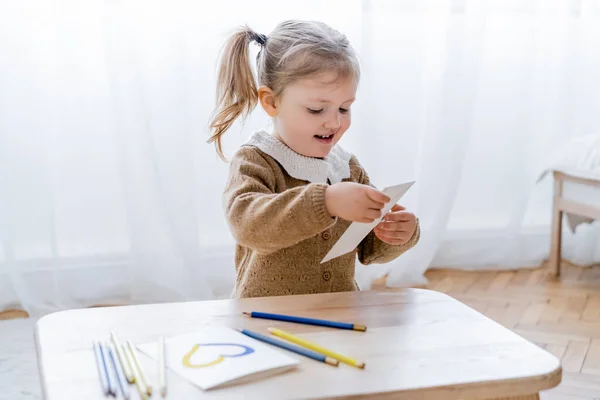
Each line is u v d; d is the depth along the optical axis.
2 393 1.68
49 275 2.34
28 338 2.07
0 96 2.22
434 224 2.61
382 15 2.50
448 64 2.54
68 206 2.36
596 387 1.70
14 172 2.26
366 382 0.75
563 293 2.48
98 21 2.28
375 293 1.06
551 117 2.79
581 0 2.71
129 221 2.34
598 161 2.44
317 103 1.15
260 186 1.14
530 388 0.77
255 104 1.28
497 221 2.78
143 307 0.99
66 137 2.32
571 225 2.61
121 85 2.26
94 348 0.84
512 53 2.68
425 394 0.74
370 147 2.50
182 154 2.32
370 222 0.95
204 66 2.36
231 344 0.84
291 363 0.78
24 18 2.21
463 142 2.59
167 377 0.76
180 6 2.26
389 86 2.54
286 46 1.17
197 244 2.38
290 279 1.20
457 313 0.97
